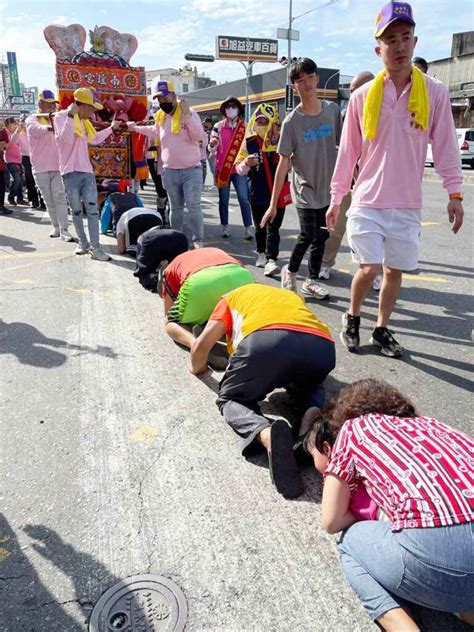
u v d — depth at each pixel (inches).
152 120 330.6
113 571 78.6
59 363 143.6
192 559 80.6
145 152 367.6
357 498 72.1
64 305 187.9
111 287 207.9
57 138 239.0
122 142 361.7
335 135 176.7
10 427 114.3
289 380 105.0
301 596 74.4
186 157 237.6
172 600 73.7
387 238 136.1
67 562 80.3
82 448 107.0
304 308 110.0
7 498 93.6
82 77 341.4
